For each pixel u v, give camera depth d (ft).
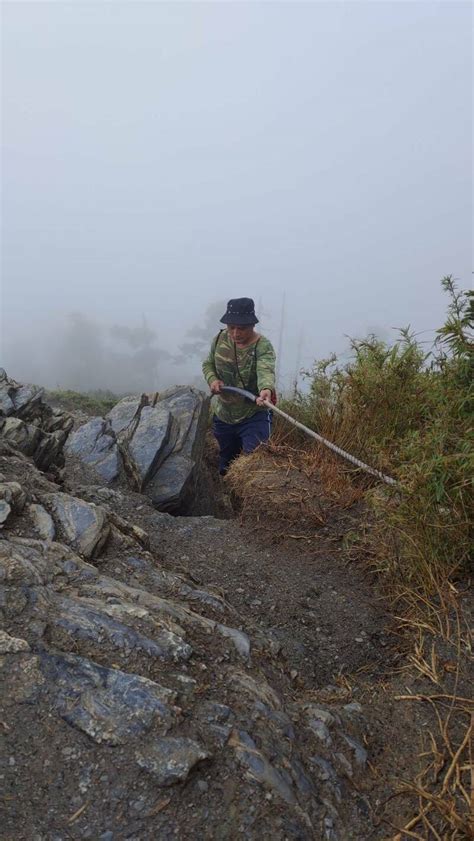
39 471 10.90
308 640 8.84
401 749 6.46
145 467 15.55
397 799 5.79
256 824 5.12
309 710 6.71
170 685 6.18
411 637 8.53
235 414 17.95
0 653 6.07
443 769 6.05
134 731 5.58
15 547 7.57
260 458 14.79
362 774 6.07
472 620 8.06
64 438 14.80
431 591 8.76
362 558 11.06
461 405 8.50
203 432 18.62
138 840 4.83
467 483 7.77
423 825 5.46
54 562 7.63
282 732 6.09
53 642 6.34
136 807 5.05
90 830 4.85
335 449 13.05
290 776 5.63
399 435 12.71
